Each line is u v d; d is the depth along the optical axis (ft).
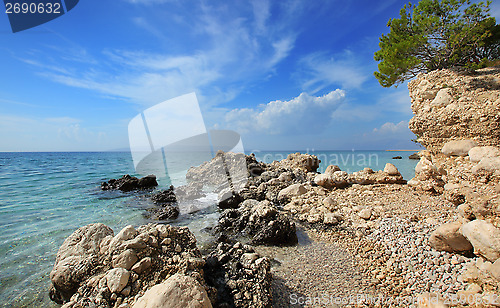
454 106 24.20
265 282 14.03
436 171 29.45
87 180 60.39
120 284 11.29
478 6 37.14
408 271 15.97
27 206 34.88
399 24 46.24
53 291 13.39
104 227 15.51
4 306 13.16
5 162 115.34
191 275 12.21
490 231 13.26
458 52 38.73
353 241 21.47
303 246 21.68
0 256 19.10
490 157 18.01
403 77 46.39
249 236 24.44
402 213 24.12
